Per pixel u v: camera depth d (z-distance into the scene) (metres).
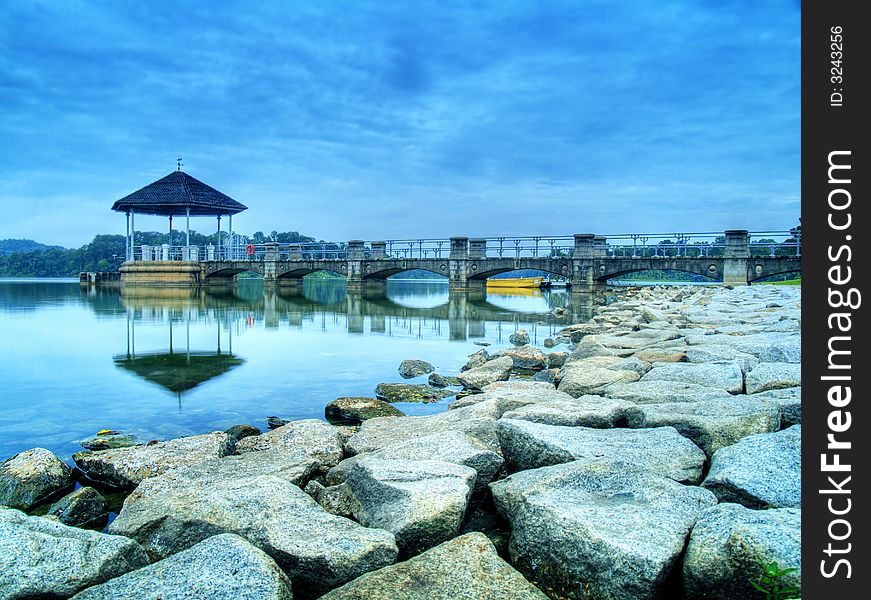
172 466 5.21
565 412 5.49
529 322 18.84
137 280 45.41
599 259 33.75
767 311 15.10
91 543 3.18
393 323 18.16
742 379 6.84
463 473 4.11
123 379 9.23
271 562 2.96
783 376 6.43
